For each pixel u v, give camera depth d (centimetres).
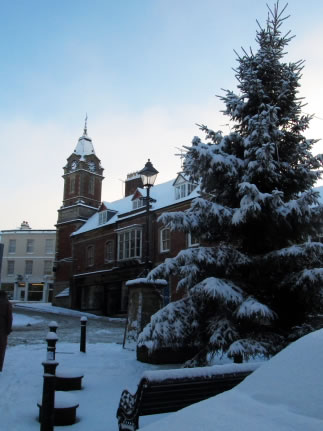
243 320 755
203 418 281
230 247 827
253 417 273
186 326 786
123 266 3086
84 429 484
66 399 530
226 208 818
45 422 438
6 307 784
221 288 720
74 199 4109
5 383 690
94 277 3428
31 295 4991
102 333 1712
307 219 787
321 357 316
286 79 894
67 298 3756
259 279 812
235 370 453
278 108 825
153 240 2919
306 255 756
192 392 425
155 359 909
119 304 3241
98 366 882
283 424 261
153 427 294
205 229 864
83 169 4141
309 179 866
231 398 309
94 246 3575
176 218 831
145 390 398
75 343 1300
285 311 807
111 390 678
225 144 881
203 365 768
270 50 901
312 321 782
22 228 5325
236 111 898
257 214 767
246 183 765
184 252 791
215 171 845
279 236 845
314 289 744
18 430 469
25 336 1480
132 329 1108
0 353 766
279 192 756
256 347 701
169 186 3209
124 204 3697
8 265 5103
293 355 335
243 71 902
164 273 807
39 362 892
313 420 261
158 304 1125
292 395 294
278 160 845
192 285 822
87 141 4350
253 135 816
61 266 3969
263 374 332
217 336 735
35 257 5081
